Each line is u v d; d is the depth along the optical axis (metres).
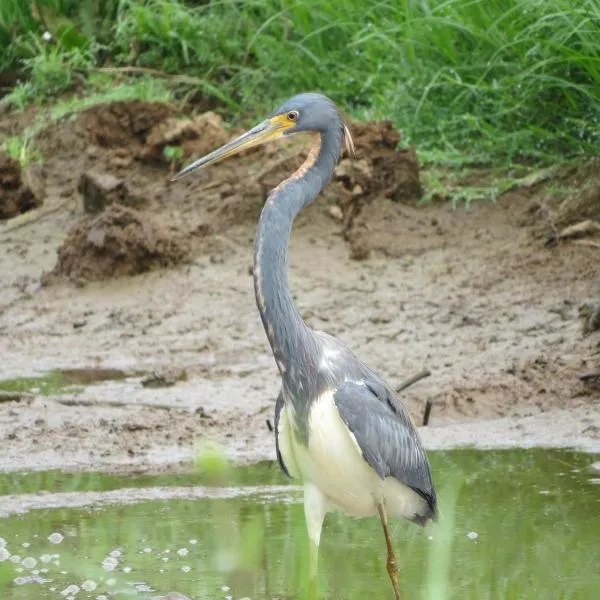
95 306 15.07
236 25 19.58
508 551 8.23
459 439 10.80
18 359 13.63
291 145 16.75
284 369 7.69
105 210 16.06
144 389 12.39
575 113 16.34
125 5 20.67
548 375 11.89
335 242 15.78
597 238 14.91
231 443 10.79
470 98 17.05
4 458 10.45
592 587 7.59
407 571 8.06
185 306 14.78
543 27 16.33
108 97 18.31
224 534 8.58
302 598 7.57
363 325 13.84
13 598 7.51
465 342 13.11
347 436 7.53
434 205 16.20
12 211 17.69
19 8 20.70
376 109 17.42
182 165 17.28
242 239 16.12
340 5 18.27
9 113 19.67
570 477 9.73
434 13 17.20
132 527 8.84
